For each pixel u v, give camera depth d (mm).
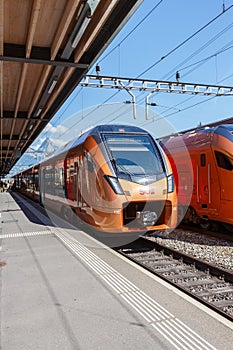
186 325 3803
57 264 6496
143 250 8383
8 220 14008
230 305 4742
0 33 8656
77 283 5336
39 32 9555
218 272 6203
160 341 3463
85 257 6996
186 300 4555
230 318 3951
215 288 5574
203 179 10594
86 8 7355
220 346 3342
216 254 7707
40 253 7473
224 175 9617
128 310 4250
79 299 4664
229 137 9633
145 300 4570
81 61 10727
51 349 3375
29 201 26156
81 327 3828
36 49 10383
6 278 5707
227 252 7891
